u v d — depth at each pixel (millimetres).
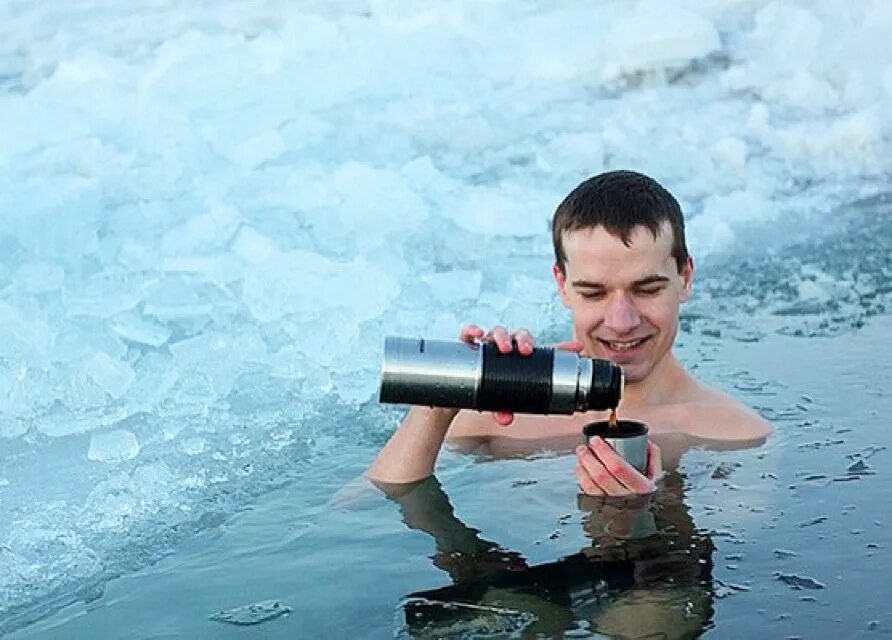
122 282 4395
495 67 6656
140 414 3730
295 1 7527
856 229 5289
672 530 2818
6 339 3965
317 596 2629
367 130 5863
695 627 2396
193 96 6031
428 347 2701
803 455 3217
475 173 5621
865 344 4078
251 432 3615
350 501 3115
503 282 4645
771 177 5816
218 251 4625
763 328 4281
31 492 3287
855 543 2709
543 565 2693
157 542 2998
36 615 2684
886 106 6367
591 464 2977
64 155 5336
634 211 3195
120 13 7488
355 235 4863
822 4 7215
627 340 3246
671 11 6977
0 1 7707
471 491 3125
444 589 2621
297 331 4133
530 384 2668
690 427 3393
